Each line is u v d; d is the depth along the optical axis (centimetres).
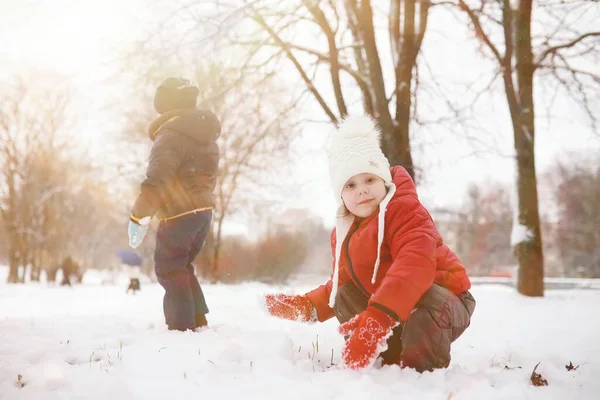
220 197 2056
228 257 2827
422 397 202
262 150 1118
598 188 4888
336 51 969
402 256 240
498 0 1082
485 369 275
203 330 384
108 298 1020
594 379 253
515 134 1082
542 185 5150
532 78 1065
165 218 385
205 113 405
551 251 5644
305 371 257
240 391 213
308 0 912
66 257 2533
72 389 218
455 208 6397
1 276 3975
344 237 278
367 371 231
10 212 2875
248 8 824
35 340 333
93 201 3338
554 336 409
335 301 285
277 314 294
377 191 263
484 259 6353
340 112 984
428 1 951
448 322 244
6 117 2638
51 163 2794
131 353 286
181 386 221
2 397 205
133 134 1596
